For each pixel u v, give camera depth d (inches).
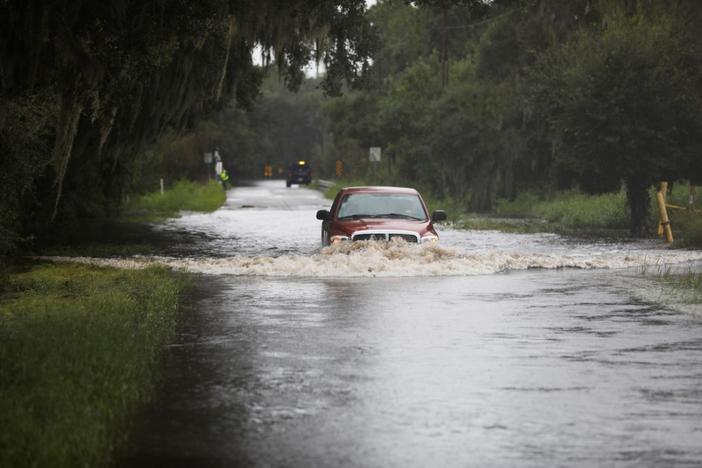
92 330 1042.1
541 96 3503.9
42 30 1487.5
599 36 3408.0
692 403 808.9
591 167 3193.9
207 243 2805.1
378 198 2160.4
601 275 1879.9
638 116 3100.4
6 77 1515.7
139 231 3334.2
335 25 2819.9
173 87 2571.4
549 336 1147.3
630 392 848.9
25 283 1630.2
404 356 1017.5
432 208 4630.9
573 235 3193.9
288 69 3048.7
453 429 726.5
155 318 1229.7
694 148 3100.4
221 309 1378.0
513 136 5246.1
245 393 848.3
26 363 858.1
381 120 6437.0
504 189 5457.7
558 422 746.8
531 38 5487.2
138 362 931.3
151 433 719.7
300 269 1894.7
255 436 710.5
